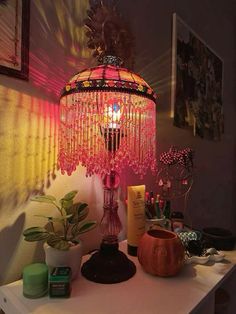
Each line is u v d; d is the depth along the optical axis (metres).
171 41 1.12
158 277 0.59
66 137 0.56
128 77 0.54
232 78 1.87
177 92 1.14
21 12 0.58
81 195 0.73
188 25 1.27
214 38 1.58
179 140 1.16
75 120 0.54
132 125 0.55
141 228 0.72
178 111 1.15
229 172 1.80
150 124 0.59
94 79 0.51
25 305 0.47
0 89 0.55
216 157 1.58
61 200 0.60
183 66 1.20
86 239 0.74
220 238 0.79
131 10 0.89
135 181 0.90
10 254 0.58
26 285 0.49
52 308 0.47
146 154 0.59
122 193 0.85
